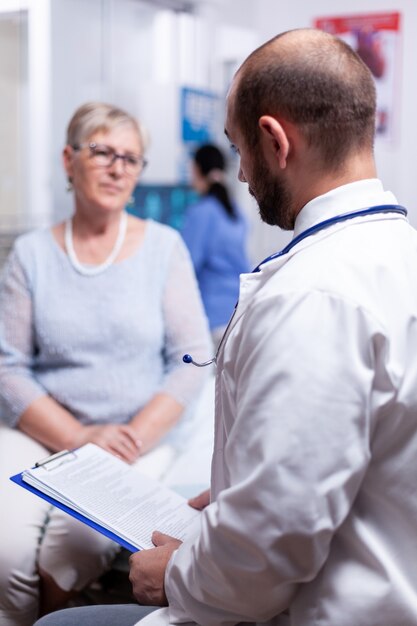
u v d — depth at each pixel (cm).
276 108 91
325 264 86
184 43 439
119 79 387
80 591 162
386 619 86
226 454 88
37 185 325
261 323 86
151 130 415
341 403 80
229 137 100
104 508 126
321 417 80
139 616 107
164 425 179
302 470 80
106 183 181
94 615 108
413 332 86
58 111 336
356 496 88
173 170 416
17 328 185
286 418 80
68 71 342
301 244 92
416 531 88
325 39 92
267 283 91
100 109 186
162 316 190
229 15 438
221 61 447
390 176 408
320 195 93
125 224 194
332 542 89
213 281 348
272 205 98
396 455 87
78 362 182
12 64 311
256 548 82
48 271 187
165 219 437
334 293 83
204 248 344
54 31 331
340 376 80
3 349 184
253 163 96
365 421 82
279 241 441
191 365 186
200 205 347
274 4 429
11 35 310
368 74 92
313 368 80
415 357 86
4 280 191
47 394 183
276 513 80
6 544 154
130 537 118
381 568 86
